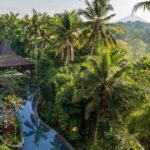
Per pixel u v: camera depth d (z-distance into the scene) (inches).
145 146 1059.9
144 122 993.5
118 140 1005.2
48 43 3307.1
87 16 2155.5
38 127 1603.1
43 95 2246.6
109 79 1290.6
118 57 1327.5
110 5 2122.3
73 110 1523.1
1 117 1502.2
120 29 2213.3
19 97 2126.0
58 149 1339.8
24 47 4200.3
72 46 2458.2
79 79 1358.3
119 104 1263.5
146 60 2162.9
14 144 1290.6
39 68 2834.6
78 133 1541.6
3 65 2992.1
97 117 1346.0
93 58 1341.0
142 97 1256.2
